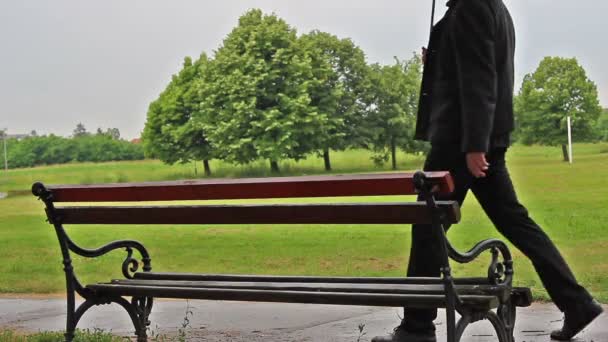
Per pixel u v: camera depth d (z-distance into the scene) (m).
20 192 65.06
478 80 4.73
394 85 102.62
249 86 100.31
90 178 105.06
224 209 4.45
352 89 104.44
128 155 111.44
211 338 6.51
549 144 69.69
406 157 102.94
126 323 7.38
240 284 4.92
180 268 12.59
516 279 9.24
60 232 5.11
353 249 14.65
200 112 104.62
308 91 102.75
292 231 19.61
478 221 20.77
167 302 8.55
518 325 6.41
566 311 5.54
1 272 12.40
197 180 4.59
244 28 104.44
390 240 16.41
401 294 4.27
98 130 112.56
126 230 21.86
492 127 4.95
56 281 11.16
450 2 5.00
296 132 100.19
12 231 22.95
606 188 34.50
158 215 4.69
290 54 102.31
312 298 4.40
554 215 20.86
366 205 4.05
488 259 12.24
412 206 3.92
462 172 4.94
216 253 14.77
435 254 4.79
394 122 102.25
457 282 4.76
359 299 4.30
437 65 5.00
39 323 7.68
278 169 100.62
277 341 6.28
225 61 103.25
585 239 14.53
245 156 100.38
